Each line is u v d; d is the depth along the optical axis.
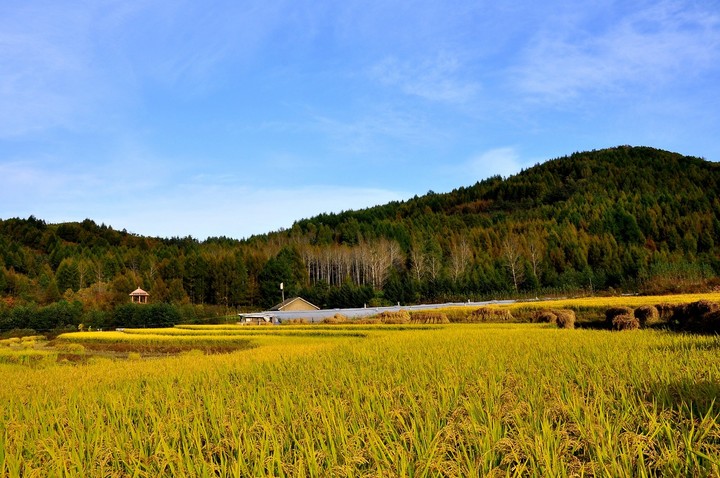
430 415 8.96
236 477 6.91
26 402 15.21
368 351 22.33
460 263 108.88
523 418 8.70
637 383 10.59
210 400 12.12
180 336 47.25
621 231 125.00
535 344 20.95
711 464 6.21
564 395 10.08
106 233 191.12
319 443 8.12
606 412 8.44
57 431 10.67
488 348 20.20
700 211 132.88
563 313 38.75
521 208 197.62
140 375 19.11
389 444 7.57
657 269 83.25
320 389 13.06
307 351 24.78
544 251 111.25
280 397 12.23
